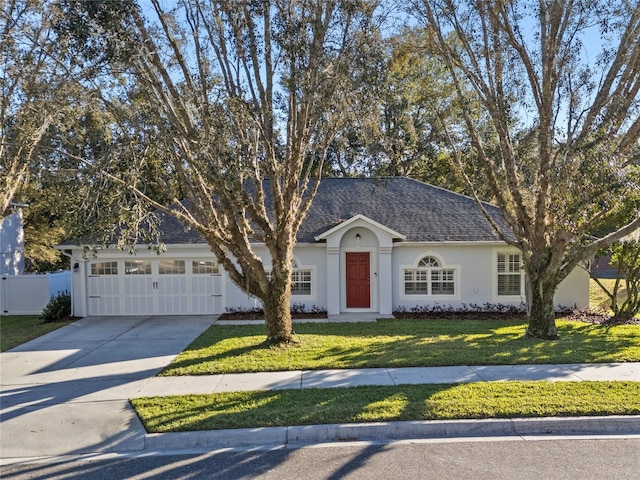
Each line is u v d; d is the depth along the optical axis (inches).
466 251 647.8
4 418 272.2
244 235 413.4
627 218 509.0
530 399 270.8
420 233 652.7
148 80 360.5
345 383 311.9
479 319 593.0
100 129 401.1
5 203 496.1
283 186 449.7
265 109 391.9
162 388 315.3
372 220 624.7
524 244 455.8
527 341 434.0
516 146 495.8
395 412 255.4
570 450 220.2
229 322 586.2
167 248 638.5
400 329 518.0
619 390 285.7
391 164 548.7
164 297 650.8
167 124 372.8
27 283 722.2
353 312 643.5
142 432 247.9
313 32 374.6
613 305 584.4
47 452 231.0
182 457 222.4
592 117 407.8
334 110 404.2
